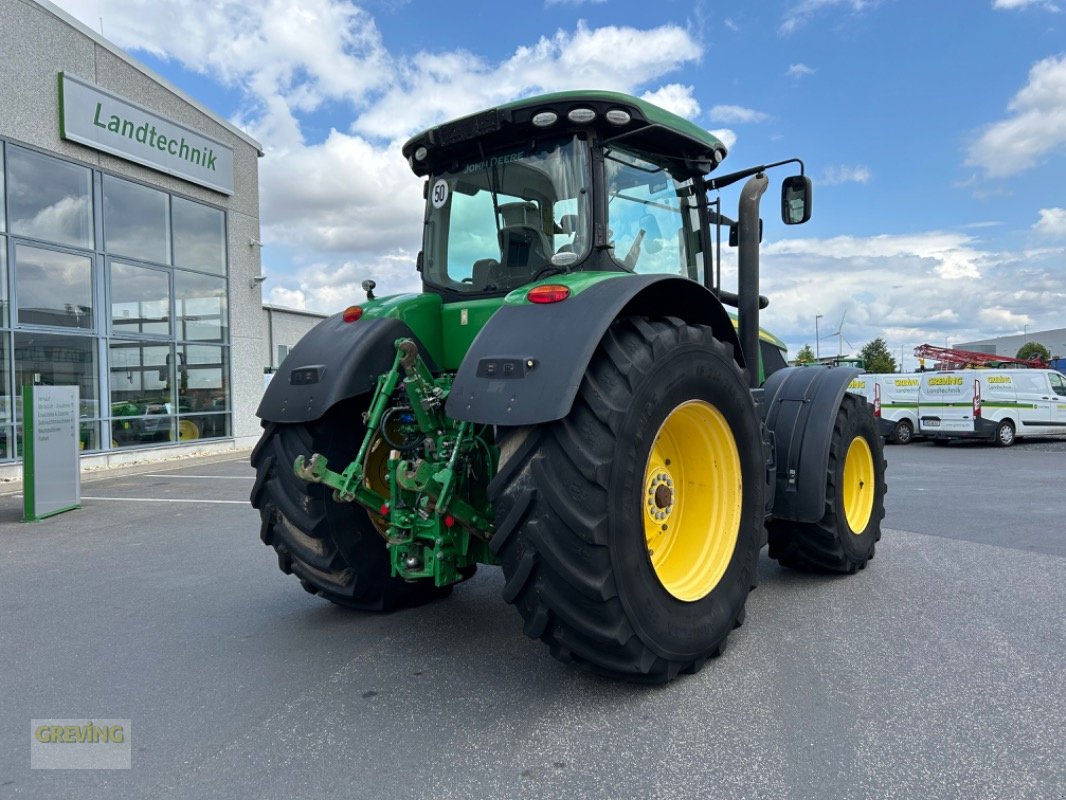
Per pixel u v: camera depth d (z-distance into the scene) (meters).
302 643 3.81
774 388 4.77
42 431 7.91
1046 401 17.72
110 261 12.84
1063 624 3.89
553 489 2.71
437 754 2.63
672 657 2.99
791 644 3.63
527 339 2.87
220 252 15.55
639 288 2.97
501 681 3.26
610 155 3.69
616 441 2.77
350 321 3.83
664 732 2.74
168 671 3.49
